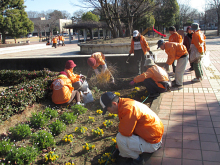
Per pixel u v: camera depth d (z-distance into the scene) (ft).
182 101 16.07
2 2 86.48
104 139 11.79
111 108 8.82
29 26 97.50
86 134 12.46
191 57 20.40
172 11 124.67
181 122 12.85
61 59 29.25
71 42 132.36
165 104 15.72
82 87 17.20
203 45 22.03
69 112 15.48
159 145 9.31
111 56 26.96
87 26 110.83
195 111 14.19
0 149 10.43
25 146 11.21
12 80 25.48
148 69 16.67
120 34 56.44
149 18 107.76
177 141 10.89
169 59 18.38
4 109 13.79
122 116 8.59
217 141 10.61
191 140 10.88
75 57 28.68
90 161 9.99
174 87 19.51
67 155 10.59
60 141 11.89
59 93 15.76
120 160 9.91
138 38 23.38
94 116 14.90
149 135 8.76
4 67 31.37
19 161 9.65
